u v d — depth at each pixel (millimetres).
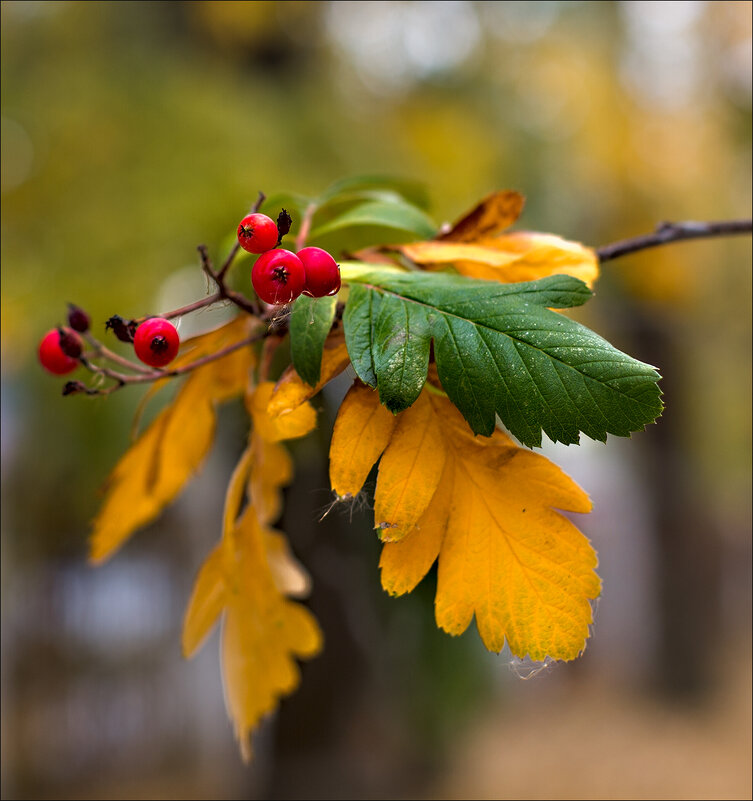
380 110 1131
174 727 1278
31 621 1068
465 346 265
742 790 1604
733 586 2566
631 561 2416
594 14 1327
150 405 745
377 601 892
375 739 1129
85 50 956
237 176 853
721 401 2088
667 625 2117
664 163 1366
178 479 349
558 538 273
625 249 364
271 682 334
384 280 280
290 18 1060
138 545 1058
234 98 951
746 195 1448
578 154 1336
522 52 1288
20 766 1178
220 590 331
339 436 272
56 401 776
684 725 1972
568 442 257
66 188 868
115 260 814
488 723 1792
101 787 1232
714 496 2186
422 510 269
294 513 819
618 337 1852
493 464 276
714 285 1572
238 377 339
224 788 1265
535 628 272
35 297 820
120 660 1173
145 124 894
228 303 292
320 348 274
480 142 1171
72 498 810
